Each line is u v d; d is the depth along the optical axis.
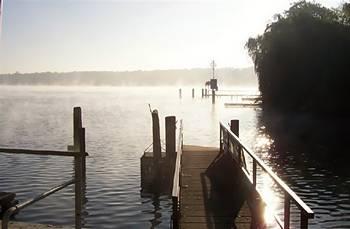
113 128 43.53
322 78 52.41
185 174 14.22
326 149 30.28
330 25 52.66
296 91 54.75
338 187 18.81
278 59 55.47
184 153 18.47
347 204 16.03
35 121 50.94
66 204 15.66
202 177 13.75
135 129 42.59
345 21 55.09
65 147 31.11
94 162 24.28
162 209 15.49
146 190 18.06
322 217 14.43
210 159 16.92
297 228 12.76
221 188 12.36
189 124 48.06
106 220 14.23
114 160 24.98
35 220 13.95
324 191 18.11
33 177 20.16
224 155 14.28
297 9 56.53
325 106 52.47
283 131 41.00
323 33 52.53
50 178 19.95
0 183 19.05
